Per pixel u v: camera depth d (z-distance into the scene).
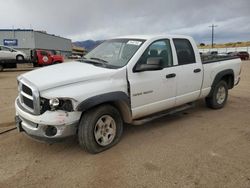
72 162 3.91
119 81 4.30
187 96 5.56
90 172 3.62
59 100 3.76
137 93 4.53
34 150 4.32
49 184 3.34
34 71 4.50
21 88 4.23
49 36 58.91
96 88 4.00
